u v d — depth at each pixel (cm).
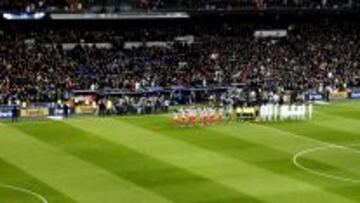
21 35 8838
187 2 9481
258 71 8688
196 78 8306
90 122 6838
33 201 4469
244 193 4666
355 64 9194
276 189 4769
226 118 6988
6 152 5653
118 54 8794
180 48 9144
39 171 5125
